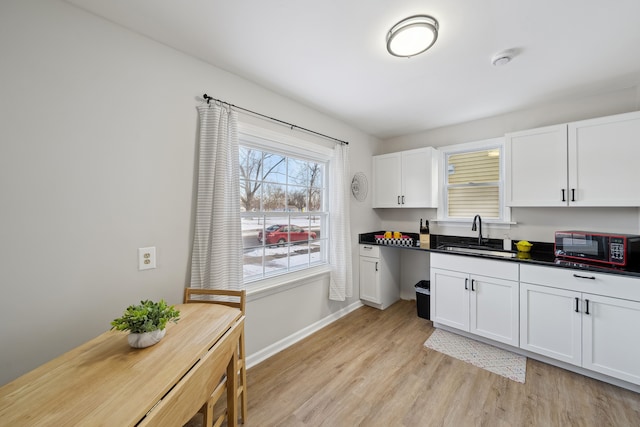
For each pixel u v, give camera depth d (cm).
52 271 125
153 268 158
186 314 138
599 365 181
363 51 169
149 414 72
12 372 116
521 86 216
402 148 361
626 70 190
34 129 120
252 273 219
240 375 154
